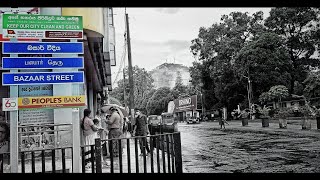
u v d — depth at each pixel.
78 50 5.82
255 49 43.44
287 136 19.33
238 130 28.59
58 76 5.69
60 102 5.59
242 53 44.88
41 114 8.27
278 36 43.19
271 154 12.01
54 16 5.75
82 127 9.33
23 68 5.56
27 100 5.42
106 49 14.73
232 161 10.74
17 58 5.55
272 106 45.72
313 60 45.97
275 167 9.24
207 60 56.25
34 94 8.30
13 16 5.57
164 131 15.68
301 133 20.22
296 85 44.34
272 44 42.97
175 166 6.52
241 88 51.25
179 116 79.25
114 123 11.00
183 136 24.53
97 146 5.09
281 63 42.94
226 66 50.78
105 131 13.38
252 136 21.03
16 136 5.28
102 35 9.75
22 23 5.60
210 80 59.72
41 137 8.03
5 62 5.49
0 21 7.75
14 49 5.54
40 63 5.64
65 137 8.12
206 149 14.78
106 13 14.72
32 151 4.92
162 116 46.22
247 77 45.47
